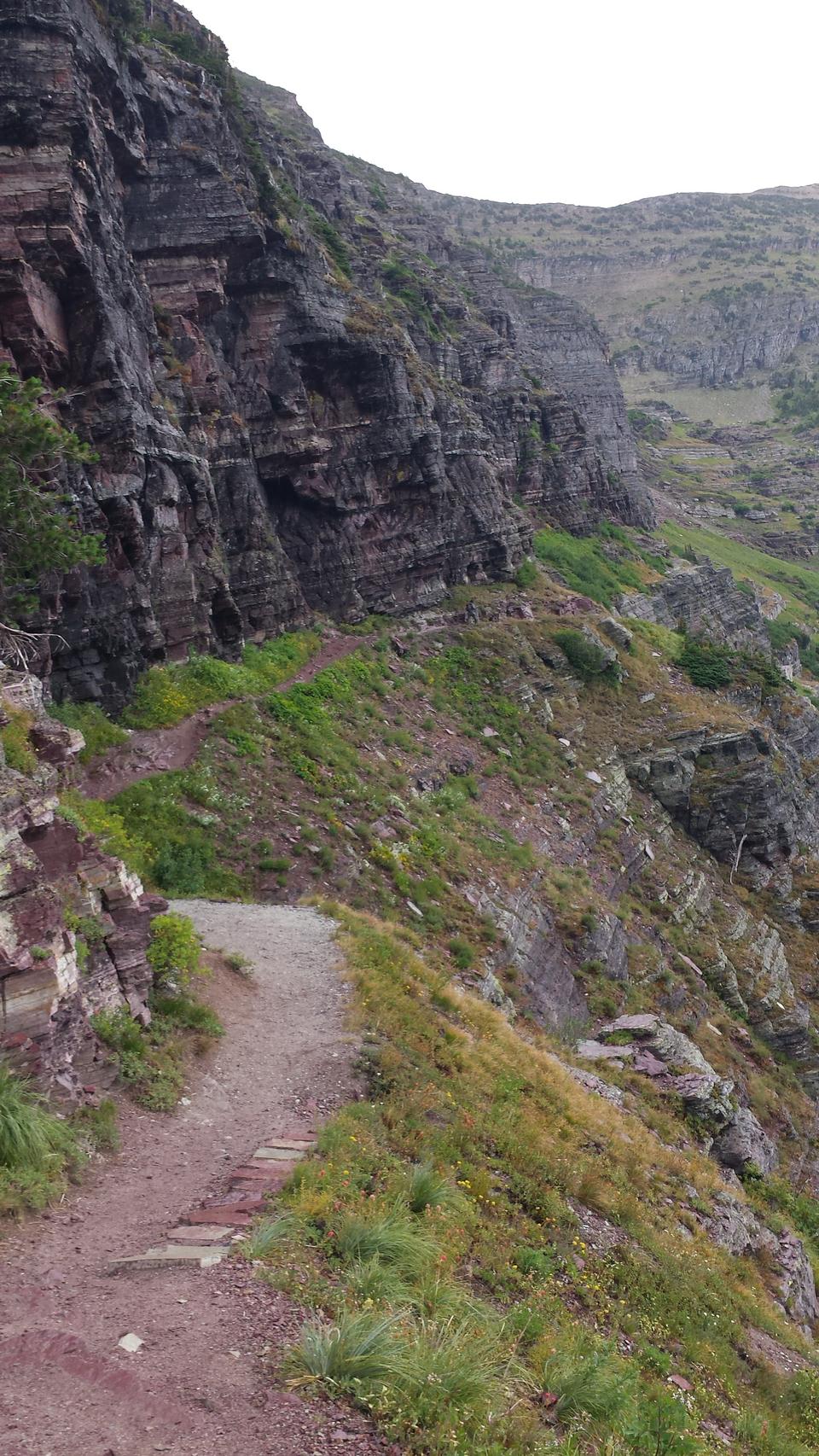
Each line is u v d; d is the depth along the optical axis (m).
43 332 25.83
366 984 17.98
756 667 64.56
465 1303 9.12
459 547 53.38
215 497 33.84
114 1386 6.64
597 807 41.25
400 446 45.72
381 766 33.31
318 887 25.14
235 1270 8.41
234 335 39.50
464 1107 14.98
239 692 31.62
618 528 87.62
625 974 33.19
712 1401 11.36
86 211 27.64
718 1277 15.46
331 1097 13.52
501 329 85.12
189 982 15.82
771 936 45.00
